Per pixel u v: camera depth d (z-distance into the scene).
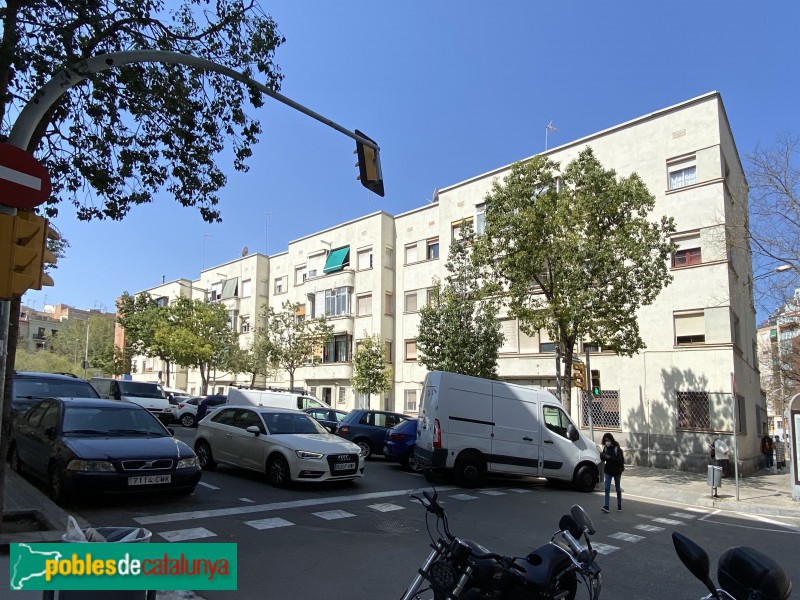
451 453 12.35
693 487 14.75
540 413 13.29
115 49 8.42
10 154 5.47
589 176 15.97
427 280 29.97
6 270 5.27
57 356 65.19
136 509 8.12
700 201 19.34
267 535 7.10
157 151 9.33
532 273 16.06
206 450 12.18
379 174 9.40
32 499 7.70
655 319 19.81
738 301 20.16
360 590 5.33
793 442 13.24
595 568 3.78
